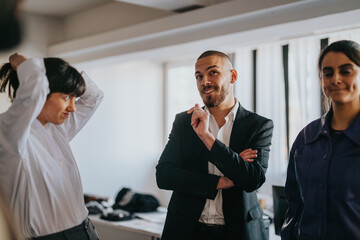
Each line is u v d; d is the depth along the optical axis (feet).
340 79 4.44
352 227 4.30
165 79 22.50
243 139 5.91
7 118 4.12
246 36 11.26
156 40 13.16
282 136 16.90
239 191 5.64
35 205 4.37
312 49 15.48
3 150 4.19
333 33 13.65
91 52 15.79
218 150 5.34
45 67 4.38
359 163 4.35
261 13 10.00
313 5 9.25
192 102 21.29
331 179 4.50
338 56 4.44
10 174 4.24
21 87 4.04
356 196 4.33
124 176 20.67
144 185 21.75
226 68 5.98
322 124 4.84
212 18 10.77
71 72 4.58
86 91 5.58
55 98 4.53
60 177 4.69
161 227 9.00
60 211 4.59
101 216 9.87
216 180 5.49
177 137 6.22
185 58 21.45
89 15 16.35
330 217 4.47
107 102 19.76
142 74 21.52
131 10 14.52
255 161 5.70
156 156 22.40
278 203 8.25
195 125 5.61
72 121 5.67
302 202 5.10
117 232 9.35
